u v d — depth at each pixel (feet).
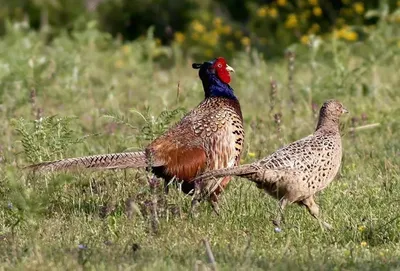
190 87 148.15
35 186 95.96
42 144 102.42
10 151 114.62
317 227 87.45
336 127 92.89
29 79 149.28
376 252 79.00
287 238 83.05
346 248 79.97
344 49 182.60
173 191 94.32
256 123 126.52
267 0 254.47
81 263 72.74
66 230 85.10
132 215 87.76
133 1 257.14
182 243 81.15
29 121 106.01
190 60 207.41
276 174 87.71
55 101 149.38
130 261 73.87
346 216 89.81
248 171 87.35
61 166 89.04
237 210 91.86
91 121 136.05
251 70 180.96
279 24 235.61
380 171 105.81
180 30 254.68
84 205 93.86
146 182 97.40
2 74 150.61
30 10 251.19
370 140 122.52
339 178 103.45
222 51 233.96
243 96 163.84
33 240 79.71
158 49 205.05
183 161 93.20
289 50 179.93
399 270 71.92
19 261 74.08
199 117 97.25
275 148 116.78
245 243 81.15
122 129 125.39
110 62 194.59
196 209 92.22
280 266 72.54
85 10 255.09
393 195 95.20
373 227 84.84
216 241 82.12
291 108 140.67
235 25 247.70
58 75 161.89
